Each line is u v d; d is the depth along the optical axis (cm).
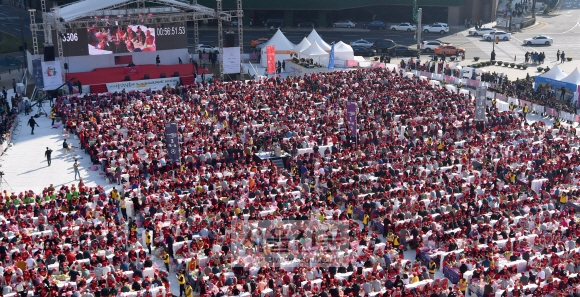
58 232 3672
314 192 4297
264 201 4069
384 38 10150
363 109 5966
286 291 3191
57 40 7150
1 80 7650
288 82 6862
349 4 10675
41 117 6231
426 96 6347
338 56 8056
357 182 4356
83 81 7044
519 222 3978
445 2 11044
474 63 8444
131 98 6262
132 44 7625
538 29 11175
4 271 3228
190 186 4331
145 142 5062
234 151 4962
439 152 5019
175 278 3547
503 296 3256
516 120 5819
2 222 3731
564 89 6656
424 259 3641
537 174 4666
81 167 4997
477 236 3781
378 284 3256
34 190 4556
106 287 3142
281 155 5066
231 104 6019
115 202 4175
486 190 4309
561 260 3575
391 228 3838
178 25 7875
